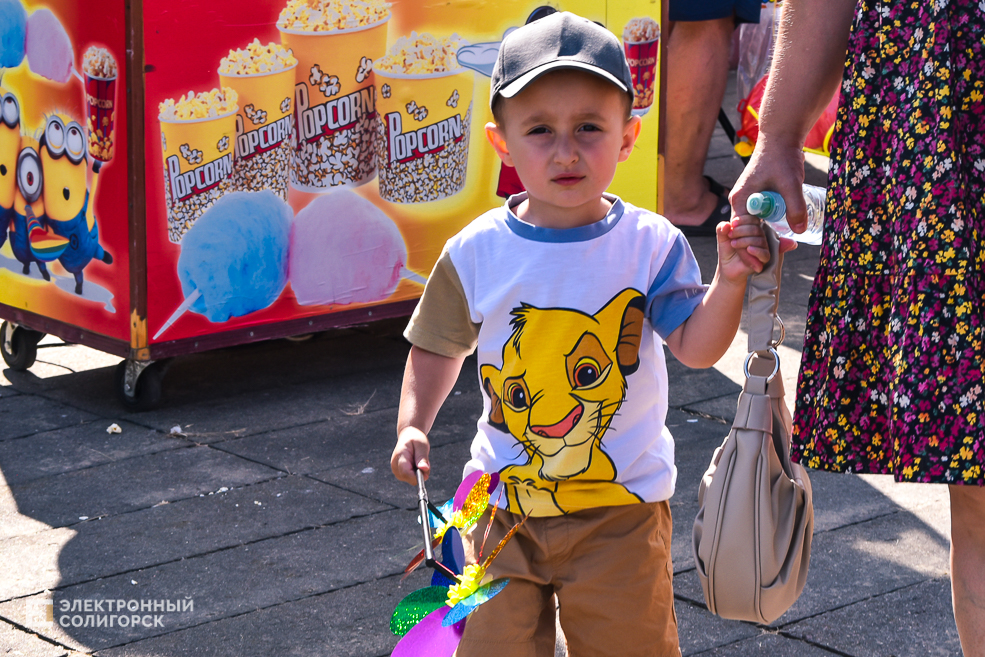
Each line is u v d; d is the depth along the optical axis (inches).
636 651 81.0
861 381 75.5
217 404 170.2
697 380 181.0
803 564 77.7
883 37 72.4
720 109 272.7
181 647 105.3
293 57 162.9
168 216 158.2
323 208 170.4
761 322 76.9
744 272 75.0
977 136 70.5
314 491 140.3
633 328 80.2
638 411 80.6
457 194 182.1
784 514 76.4
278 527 130.6
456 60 176.9
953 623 108.5
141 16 149.9
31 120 168.2
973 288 69.9
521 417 80.9
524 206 85.3
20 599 114.4
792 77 78.2
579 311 79.6
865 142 73.9
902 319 71.2
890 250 73.5
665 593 81.4
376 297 178.2
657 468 80.9
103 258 162.2
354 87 169.2
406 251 179.3
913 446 70.6
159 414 166.2
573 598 80.7
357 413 166.9
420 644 70.1
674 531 129.2
